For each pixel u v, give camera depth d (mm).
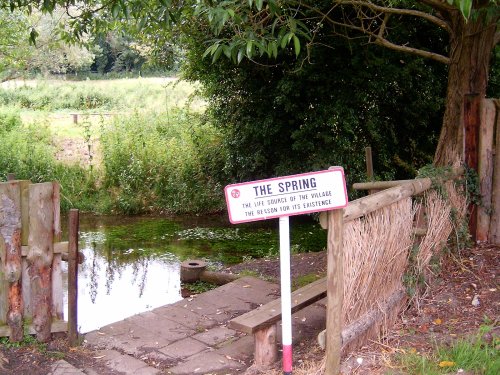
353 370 3574
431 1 5367
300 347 4375
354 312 3729
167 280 8023
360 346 3877
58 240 4469
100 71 34000
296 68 9062
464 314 4352
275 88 9930
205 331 5109
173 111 16062
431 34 9312
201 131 13812
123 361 4383
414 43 9305
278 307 4199
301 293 4469
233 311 5609
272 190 3240
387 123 10273
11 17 11703
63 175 13930
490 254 5395
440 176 5051
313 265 7062
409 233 4383
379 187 5379
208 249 9672
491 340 3865
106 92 24828
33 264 4359
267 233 10797
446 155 5809
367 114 9906
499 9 4727
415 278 4512
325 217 3381
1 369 4016
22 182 4273
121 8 5023
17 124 16250
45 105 22906
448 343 3871
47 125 16234
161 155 13883
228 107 11031
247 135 10773
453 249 5371
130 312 6742
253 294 6090
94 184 13992
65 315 6598
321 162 9797
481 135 5625
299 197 3260
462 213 5520
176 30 9414
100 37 8008
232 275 7051
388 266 4070
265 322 3945
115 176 13898
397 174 10812
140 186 13617
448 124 5848
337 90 9508
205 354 4555
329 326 3463
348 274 3578
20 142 14562
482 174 5664
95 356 4461
